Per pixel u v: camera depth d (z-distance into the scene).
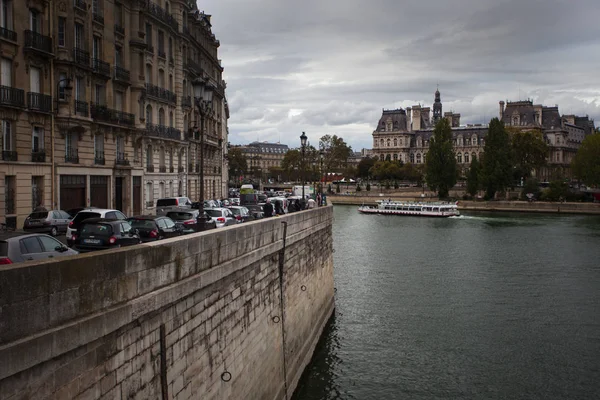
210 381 12.31
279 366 18.62
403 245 61.31
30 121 33.12
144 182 49.19
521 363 24.62
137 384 9.19
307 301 24.11
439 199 127.12
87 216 24.05
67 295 7.40
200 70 65.56
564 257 52.38
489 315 31.97
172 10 57.12
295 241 21.50
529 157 131.88
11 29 31.28
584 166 109.44
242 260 14.40
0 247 13.59
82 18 37.38
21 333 6.60
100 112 39.72
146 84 49.00
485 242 63.69
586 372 23.73
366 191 150.62
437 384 22.28
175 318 10.59
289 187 160.38
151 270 9.62
